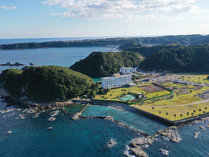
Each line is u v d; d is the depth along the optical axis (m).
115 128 125.38
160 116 134.75
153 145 102.75
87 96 191.75
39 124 133.62
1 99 196.88
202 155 93.62
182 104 159.88
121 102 170.00
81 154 97.44
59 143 108.50
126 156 94.31
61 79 190.00
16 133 120.44
